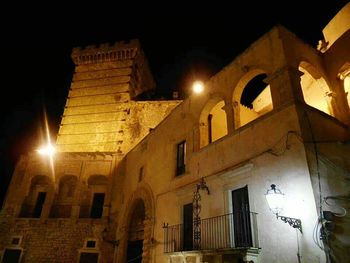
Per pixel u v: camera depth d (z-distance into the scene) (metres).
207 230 13.35
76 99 37.31
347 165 10.77
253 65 13.81
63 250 24.55
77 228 25.23
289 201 9.87
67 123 35.81
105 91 36.72
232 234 12.15
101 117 34.97
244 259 10.12
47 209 26.56
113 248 23.72
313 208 9.09
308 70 13.96
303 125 10.55
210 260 11.72
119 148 31.66
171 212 16.69
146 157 22.34
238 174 12.52
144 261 17.59
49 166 28.55
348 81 13.80
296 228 9.38
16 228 26.05
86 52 39.75
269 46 13.29
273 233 10.15
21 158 29.69
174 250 15.30
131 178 24.39
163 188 18.31
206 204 13.94
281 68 12.16
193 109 17.61
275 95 12.09
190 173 15.98
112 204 25.89
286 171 10.38
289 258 9.34
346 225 9.24
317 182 9.55
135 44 38.56
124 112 34.09
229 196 12.84
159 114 32.28
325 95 14.04
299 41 13.76
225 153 13.81
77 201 26.55
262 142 11.86
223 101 16.59
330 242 8.58
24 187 27.88
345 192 10.07
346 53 13.63
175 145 18.59
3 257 24.95
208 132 17.03
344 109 13.46
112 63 38.78
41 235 25.45
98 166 27.86
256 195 11.33
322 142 10.59
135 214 22.86
